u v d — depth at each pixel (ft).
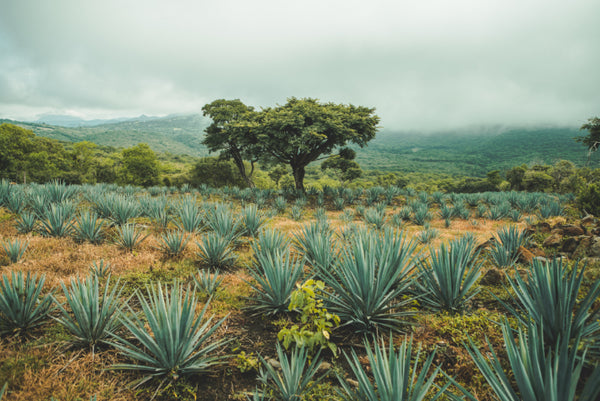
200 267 20.48
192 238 26.96
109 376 9.50
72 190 43.78
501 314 13.24
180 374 9.66
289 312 14.12
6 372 9.02
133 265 19.29
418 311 13.84
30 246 21.11
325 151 86.99
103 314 10.77
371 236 15.51
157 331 9.08
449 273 13.64
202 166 144.56
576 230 25.30
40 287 11.70
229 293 16.11
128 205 31.96
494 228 43.45
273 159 91.86
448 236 37.11
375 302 12.10
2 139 139.23
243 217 31.68
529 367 6.60
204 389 9.46
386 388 6.84
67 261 18.67
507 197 78.95
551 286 10.22
